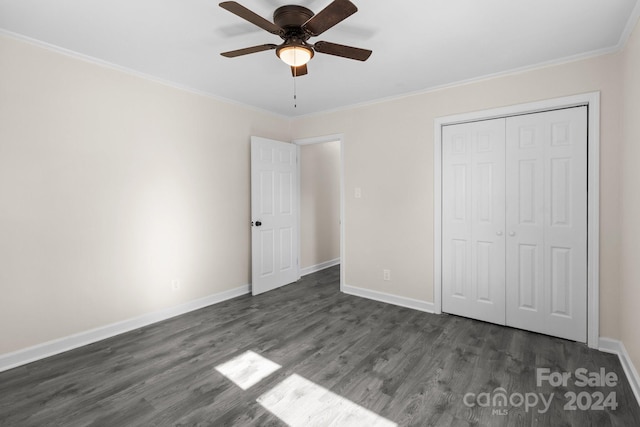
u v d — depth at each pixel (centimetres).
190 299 343
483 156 305
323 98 367
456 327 297
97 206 270
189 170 338
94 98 266
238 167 390
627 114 220
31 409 184
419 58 262
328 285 440
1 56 220
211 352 252
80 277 262
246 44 241
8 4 189
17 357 231
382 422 173
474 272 313
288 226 443
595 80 248
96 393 199
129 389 203
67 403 189
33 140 235
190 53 256
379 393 199
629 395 195
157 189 312
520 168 287
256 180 397
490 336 277
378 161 370
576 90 255
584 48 243
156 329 295
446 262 330
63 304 253
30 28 218
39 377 216
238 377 217
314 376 217
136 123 294
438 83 317
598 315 251
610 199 244
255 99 372
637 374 198
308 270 513
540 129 276
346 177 398
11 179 226
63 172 251
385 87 329
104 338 275
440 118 324
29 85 233
